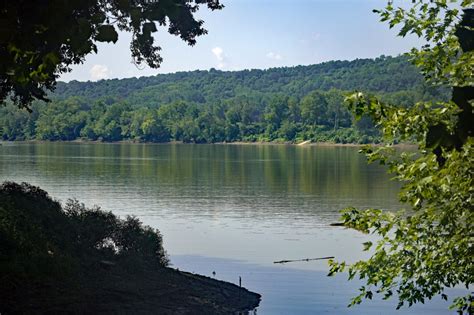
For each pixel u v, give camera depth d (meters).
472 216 8.59
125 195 59.72
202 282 24.27
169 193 61.91
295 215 46.09
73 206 27.38
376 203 53.59
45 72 5.22
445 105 8.16
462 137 3.99
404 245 9.39
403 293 9.75
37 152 144.12
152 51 17.48
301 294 23.50
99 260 22.88
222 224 41.66
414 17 9.05
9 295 16.83
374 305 21.97
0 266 17.91
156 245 25.97
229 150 163.88
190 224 41.62
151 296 20.69
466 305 9.82
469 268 9.23
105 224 25.23
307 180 77.56
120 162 110.94
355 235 36.88
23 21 4.43
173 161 115.38
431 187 8.48
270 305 21.84
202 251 32.06
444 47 9.02
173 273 24.62
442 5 8.83
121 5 4.88
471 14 4.27
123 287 20.64
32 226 21.83
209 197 58.41
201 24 18.56
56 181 73.31
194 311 20.05
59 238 22.81
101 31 4.64
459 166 7.73
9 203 22.81
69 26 4.56
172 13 4.96
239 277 25.64
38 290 17.72
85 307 17.59
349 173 88.50
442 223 8.66
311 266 28.50
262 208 50.22
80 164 103.81
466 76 8.34
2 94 19.66
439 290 9.56
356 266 9.77
